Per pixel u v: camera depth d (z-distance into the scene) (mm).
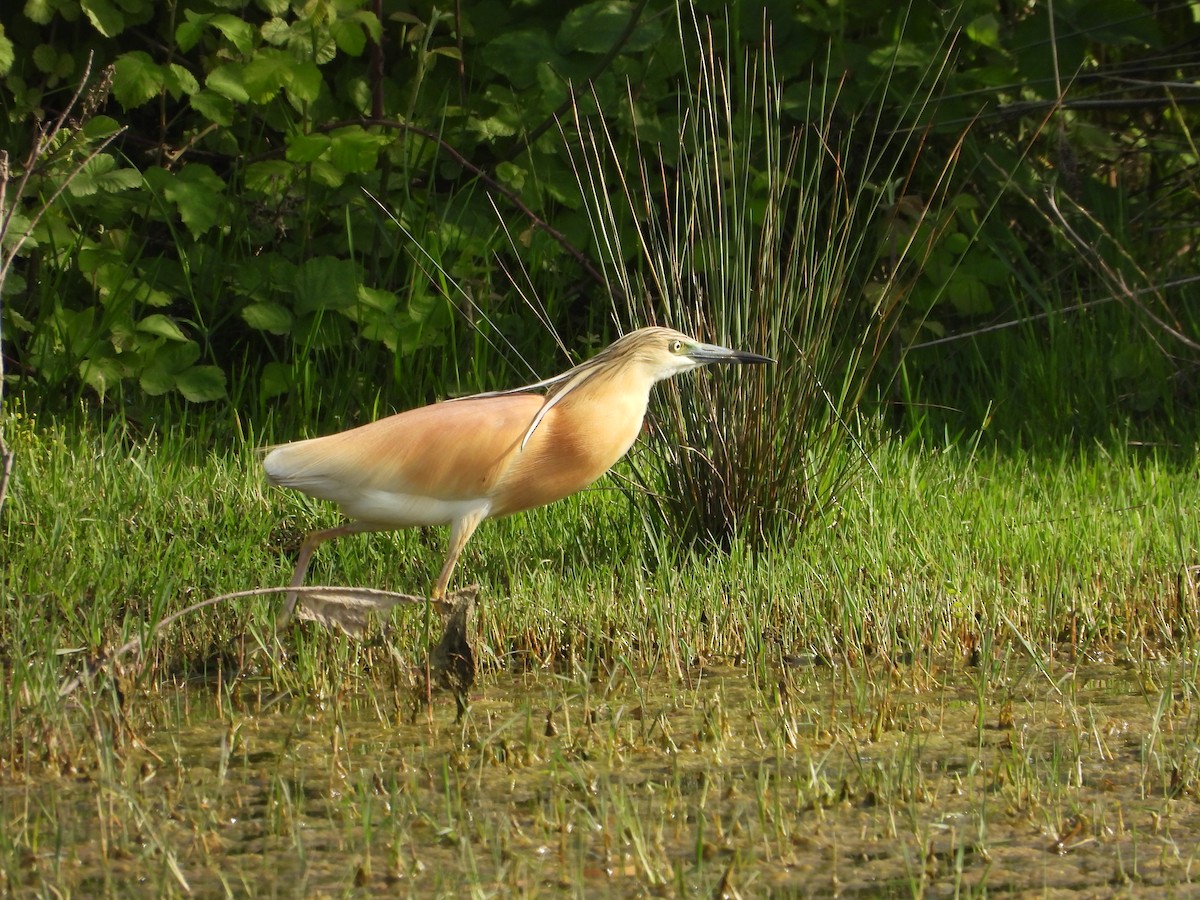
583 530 11125
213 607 9531
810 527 10914
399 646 9203
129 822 6762
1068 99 16031
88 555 10062
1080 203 15953
